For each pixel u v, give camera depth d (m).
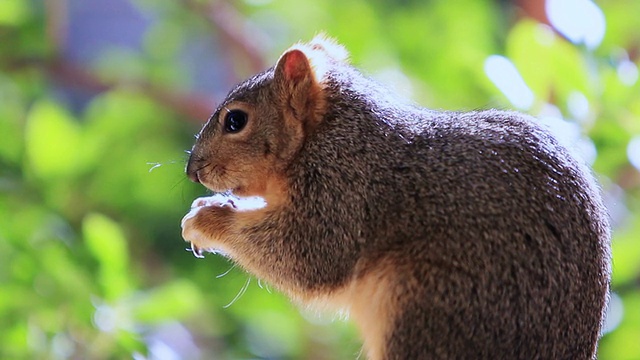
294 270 2.12
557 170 2.08
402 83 2.46
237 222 2.13
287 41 2.54
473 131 2.10
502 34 2.53
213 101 2.52
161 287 2.39
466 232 2.07
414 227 2.08
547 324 2.06
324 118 2.12
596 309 2.07
